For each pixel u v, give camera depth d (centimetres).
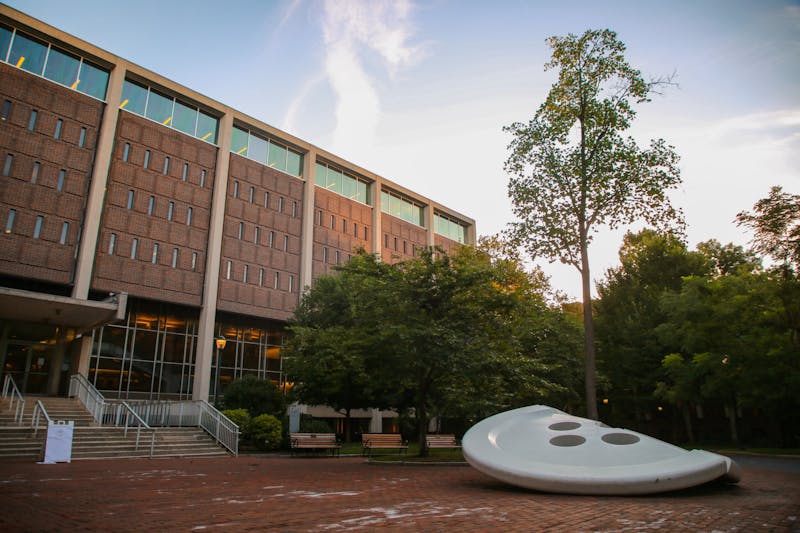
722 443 3544
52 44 2959
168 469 1358
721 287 2677
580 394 3347
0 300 2128
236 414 2383
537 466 940
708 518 663
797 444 3080
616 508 741
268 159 4000
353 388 2905
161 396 3141
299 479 1145
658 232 1998
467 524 604
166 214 3278
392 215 5066
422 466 1566
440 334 1555
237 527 577
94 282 2889
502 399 1989
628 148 1920
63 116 2928
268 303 3719
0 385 2591
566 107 2008
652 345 3525
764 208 1981
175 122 3462
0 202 2631
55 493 854
